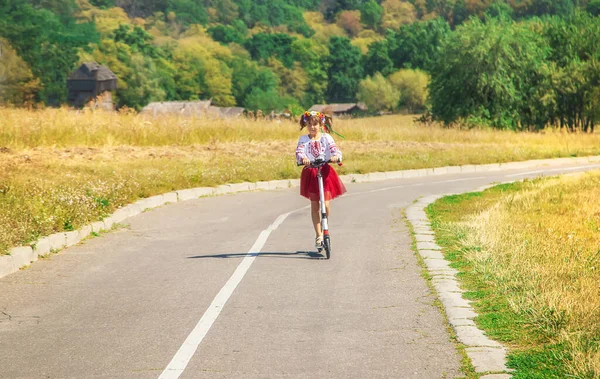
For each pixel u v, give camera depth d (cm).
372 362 758
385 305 972
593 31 8106
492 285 1055
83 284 1104
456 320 885
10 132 2922
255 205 2012
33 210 1448
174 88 19975
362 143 4319
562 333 803
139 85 17450
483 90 7656
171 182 2198
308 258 1284
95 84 15675
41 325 898
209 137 3759
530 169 3631
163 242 1448
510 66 7625
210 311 948
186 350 797
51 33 16950
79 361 768
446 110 7838
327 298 1012
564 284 1025
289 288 1069
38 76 15112
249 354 785
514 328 850
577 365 712
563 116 7912
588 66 7625
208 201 2089
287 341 828
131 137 3362
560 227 1563
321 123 1291
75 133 3166
